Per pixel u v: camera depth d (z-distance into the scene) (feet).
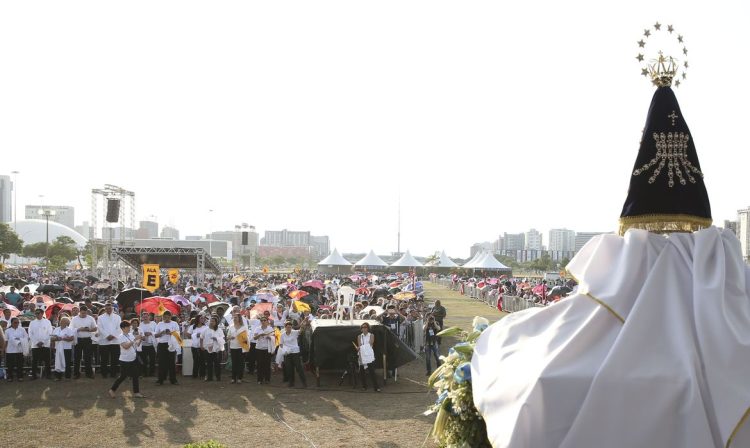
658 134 15.79
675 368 12.42
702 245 14.46
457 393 16.78
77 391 46.91
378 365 50.14
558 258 618.85
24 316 59.67
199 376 54.19
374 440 33.63
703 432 11.66
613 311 13.87
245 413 40.09
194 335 53.52
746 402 11.73
